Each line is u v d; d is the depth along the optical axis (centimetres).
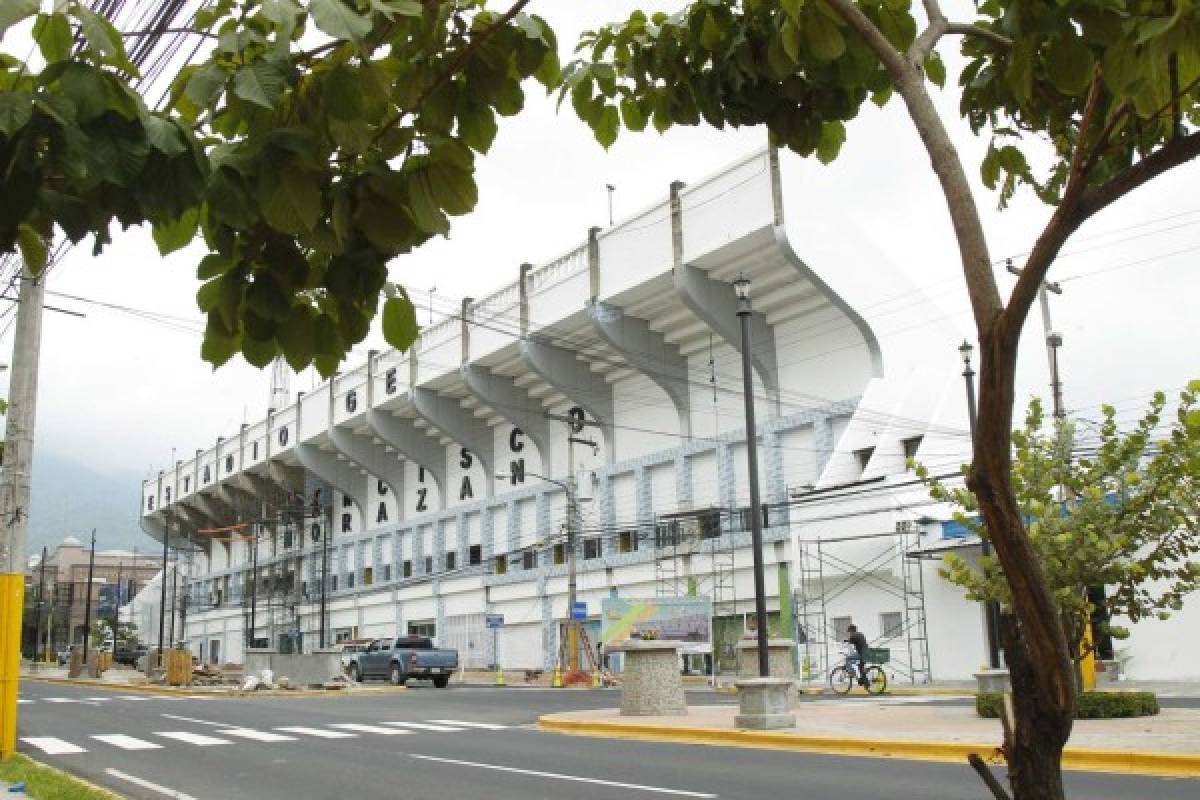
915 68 282
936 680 2892
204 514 8106
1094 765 1162
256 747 1567
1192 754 1106
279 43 217
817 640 3212
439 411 5041
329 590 6400
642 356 3984
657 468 4153
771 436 3653
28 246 248
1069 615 1493
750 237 3362
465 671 4903
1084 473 1541
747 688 1558
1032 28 277
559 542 4584
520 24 273
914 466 1681
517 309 4366
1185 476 1430
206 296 264
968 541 2764
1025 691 217
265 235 257
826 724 1585
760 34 364
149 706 2533
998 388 224
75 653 4938
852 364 3447
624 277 3822
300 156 232
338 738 1689
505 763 1329
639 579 4047
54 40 206
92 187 207
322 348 277
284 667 3525
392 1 233
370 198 259
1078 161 243
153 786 1189
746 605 3575
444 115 283
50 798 1020
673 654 1912
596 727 1748
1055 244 231
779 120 378
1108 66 263
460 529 5269
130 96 206
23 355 1423
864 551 3120
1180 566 2353
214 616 8000
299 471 6669
